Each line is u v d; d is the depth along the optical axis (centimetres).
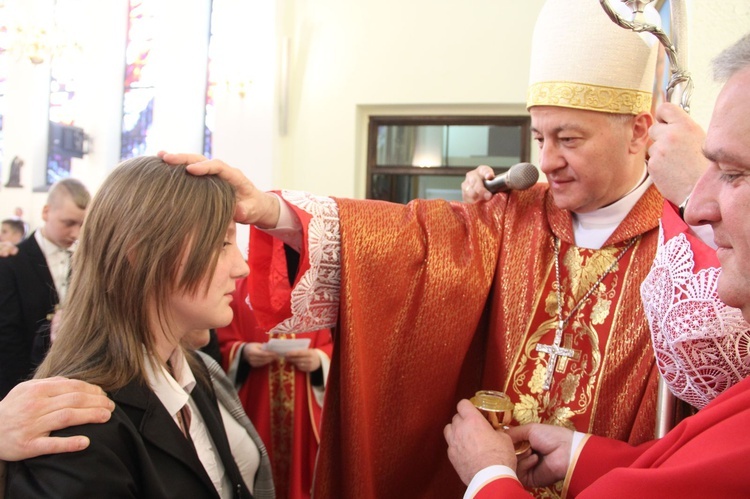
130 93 755
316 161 592
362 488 136
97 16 752
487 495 103
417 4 575
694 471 75
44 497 89
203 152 704
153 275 106
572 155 136
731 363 105
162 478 104
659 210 142
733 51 78
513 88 561
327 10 588
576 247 148
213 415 134
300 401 283
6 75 784
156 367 111
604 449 119
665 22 209
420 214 155
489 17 564
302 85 593
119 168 113
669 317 112
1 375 269
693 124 116
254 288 144
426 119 593
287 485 282
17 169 768
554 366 141
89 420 96
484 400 127
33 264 281
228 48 588
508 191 162
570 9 135
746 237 75
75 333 110
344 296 137
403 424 148
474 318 149
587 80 133
